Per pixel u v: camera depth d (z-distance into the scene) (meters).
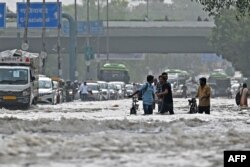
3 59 93.00
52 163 26.47
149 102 68.94
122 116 67.31
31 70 93.06
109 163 26.53
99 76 197.50
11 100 89.75
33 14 153.50
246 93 94.88
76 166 25.58
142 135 40.06
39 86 115.38
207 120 57.84
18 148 31.06
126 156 28.75
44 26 152.88
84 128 45.47
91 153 29.78
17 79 90.62
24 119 57.97
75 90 161.25
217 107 99.62
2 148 30.88
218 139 36.16
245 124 53.50
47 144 33.19
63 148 31.48
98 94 151.00
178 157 28.30
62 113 77.19
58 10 153.50
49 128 44.75
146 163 26.45
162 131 44.12
